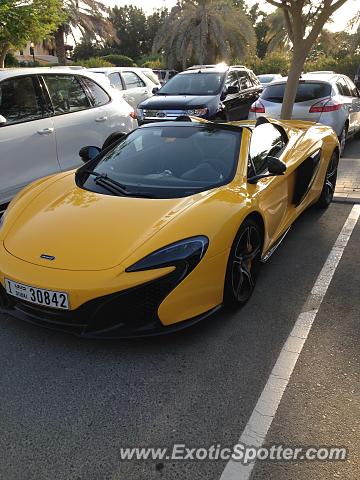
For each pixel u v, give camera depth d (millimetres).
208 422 2383
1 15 9031
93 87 6344
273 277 3947
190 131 4113
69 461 2164
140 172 3727
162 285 2738
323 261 4246
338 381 2654
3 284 2930
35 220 3254
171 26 27031
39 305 2799
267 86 8969
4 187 5047
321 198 5492
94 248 2857
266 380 2680
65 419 2422
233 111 10344
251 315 3355
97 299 2689
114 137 6418
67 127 5711
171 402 2525
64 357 2916
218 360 2863
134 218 3068
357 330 3150
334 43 26625
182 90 10125
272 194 3836
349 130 8969
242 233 3256
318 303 3512
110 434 2320
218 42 26828
